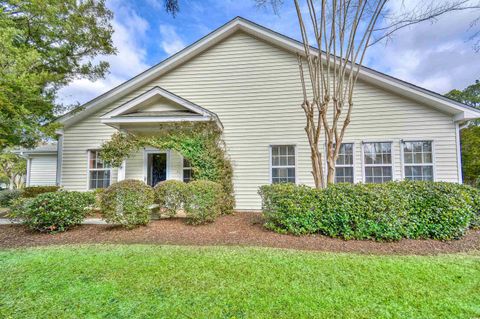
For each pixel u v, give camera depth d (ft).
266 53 31.68
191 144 27.86
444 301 9.06
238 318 8.00
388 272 11.53
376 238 16.76
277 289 9.89
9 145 26.32
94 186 33.30
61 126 29.50
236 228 20.21
